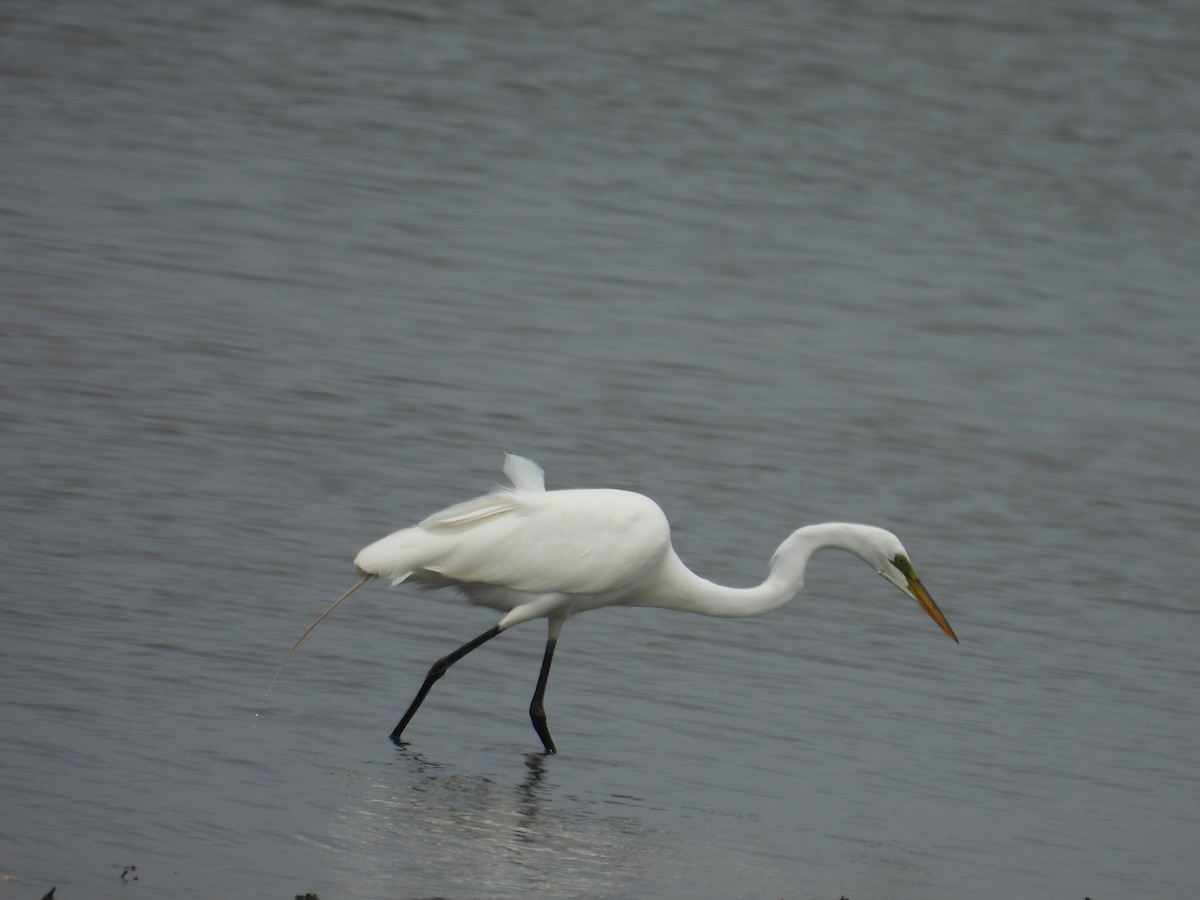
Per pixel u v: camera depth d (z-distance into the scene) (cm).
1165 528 1508
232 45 3183
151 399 1530
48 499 1251
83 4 3350
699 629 1168
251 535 1237
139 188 2320
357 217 2300
